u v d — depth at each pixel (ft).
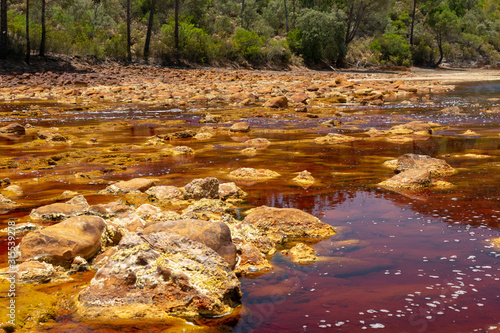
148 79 103.91
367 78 135.54
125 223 13.61
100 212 15.14
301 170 22.34
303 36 189.98
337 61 199.52
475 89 87.71
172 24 156.87
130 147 29.81
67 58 122.52
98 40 143.84
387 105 59.36
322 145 29.86
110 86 89.92
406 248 12.19
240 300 9.52
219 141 32.07
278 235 13.11
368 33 266.77
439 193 17.65
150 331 8.27
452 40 269.03
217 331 8.29
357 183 19.53
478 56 272.31
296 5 255.50
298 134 35.22
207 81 103.76
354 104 61.16
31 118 47.37
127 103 64.13
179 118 46.80
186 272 9.45
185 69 136.46
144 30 182.70
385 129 36.45
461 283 10.04
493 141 30.09
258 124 41.68
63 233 11.64
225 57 165.17
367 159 24.94
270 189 18.74
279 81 106.83
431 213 15.15
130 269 9.56
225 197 17.56
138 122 43.57
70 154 26.81
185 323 8.57
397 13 284.20
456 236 12.97
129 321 8.60
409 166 21.44
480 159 24.21
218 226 11.23
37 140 32.63
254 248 11.66
